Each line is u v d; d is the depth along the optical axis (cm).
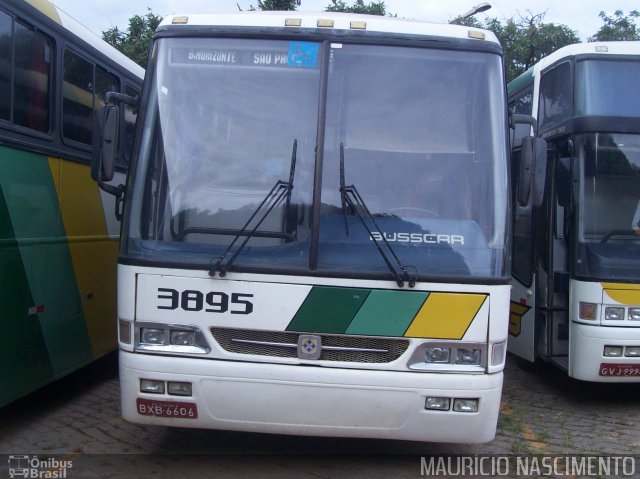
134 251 475
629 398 766
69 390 725
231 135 493
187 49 509
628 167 698
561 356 756
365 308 460
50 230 605
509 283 478
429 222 477
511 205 492
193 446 562
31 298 572
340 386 457
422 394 458
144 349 468
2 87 527
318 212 472
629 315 674
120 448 555
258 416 464
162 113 500
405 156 489
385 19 520
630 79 707
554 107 771
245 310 461
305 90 497
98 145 485
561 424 664
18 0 550
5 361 534
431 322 461
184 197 482
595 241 689
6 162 533
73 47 650
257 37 506
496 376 470
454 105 501
